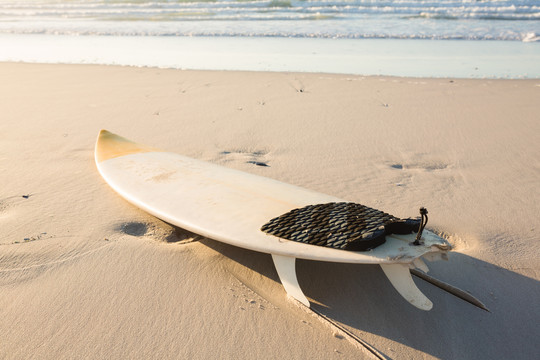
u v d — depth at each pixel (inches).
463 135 213.5
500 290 105.3
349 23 629.0
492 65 372.5
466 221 137.2
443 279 108.7
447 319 96.0
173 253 117.2
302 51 444.5
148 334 90.7
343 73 346.6
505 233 130.1
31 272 108.4
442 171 176.2
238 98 272.4
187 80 317.1
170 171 149.6
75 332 90.7
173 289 104.0
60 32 605.6
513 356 87.2
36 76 330.0
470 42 489.4
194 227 114.3
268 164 180.5
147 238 126.6
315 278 107.6
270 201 124.4
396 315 96.5
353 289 104.0
